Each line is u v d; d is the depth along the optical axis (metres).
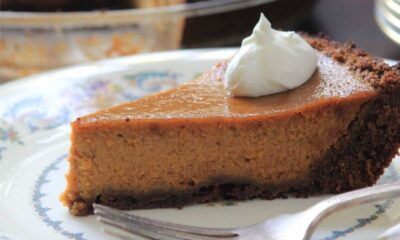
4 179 0.32
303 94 0.30
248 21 0.47
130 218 0.28
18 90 0.39
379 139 0.30
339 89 0.30
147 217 0.30
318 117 0.30
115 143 0.30
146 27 0.46
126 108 0.30
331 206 0.27
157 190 0.30
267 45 0.31
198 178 0.30
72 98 0.38
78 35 0.46
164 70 0.40
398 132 0.30
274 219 0.27
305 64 0.31
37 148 0.34
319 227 0.28
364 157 0.30
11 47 0.46
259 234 0.27
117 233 0.28
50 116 0.37
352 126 0.30
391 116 0.30
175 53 0.42
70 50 0.46
